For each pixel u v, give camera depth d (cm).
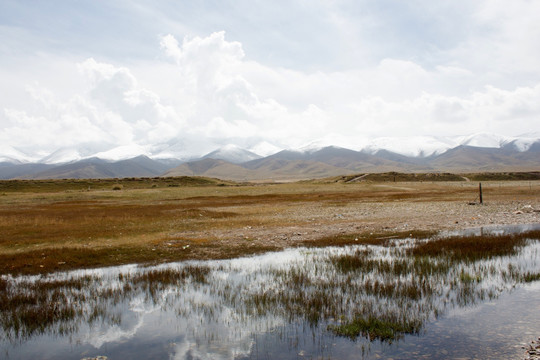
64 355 942
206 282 1596
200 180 16962
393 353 882
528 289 1375
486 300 1251
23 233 3120
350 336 1000
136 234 3061
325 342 967
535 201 5538
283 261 1998
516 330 985
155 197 7662
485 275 1589
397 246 2366
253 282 1580
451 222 3491
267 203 6134
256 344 966
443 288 1409
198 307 1280
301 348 931
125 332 1080
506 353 851
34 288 1572
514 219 3628
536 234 2623
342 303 1265
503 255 2009
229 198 7344
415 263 1845
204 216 4319
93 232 3145
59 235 3009
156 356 918
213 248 2428
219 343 981
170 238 2816
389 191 9081
